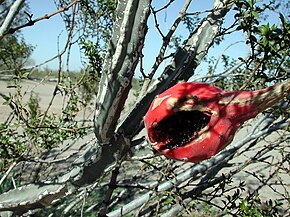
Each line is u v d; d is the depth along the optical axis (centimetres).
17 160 258
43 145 293
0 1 131
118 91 131
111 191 217
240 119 116
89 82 368
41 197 157
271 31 159
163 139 123
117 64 127
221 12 176
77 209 395
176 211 275
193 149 118
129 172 462
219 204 510
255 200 270
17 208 161
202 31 173
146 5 124
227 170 604
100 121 136
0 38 133
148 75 184
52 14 136
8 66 390
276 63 213
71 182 154
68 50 308
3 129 274
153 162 333
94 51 302
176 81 165
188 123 122
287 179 675
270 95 111
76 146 572
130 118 152
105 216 221
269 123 298
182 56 168
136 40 126
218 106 116
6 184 347
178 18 182
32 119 269
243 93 115
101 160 150
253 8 160
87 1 294
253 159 295
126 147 150
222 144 118
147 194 276
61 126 294
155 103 121
